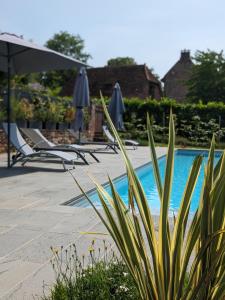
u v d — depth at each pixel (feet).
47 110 59.82
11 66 40.50
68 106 68.13
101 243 14.44
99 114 84.38
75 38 241.35
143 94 143.54
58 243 14.38
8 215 18.66
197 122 87.61
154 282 6.74
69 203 22.43
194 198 27.76
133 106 92.58
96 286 9.30
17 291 10.19
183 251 6.86
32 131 41.29
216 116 88.17
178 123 90.07
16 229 16.21
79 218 18.24
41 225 16.89
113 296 9.11
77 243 14.42
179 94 178.70
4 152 50.39
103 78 150.61
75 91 53.93
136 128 90.07
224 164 6.66
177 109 90.27
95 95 147.95
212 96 144.25
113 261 11.08
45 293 10.03
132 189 6.89
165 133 87.92
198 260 6.05
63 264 12.17
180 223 6.26
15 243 14.30
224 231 5.71
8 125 36.09
